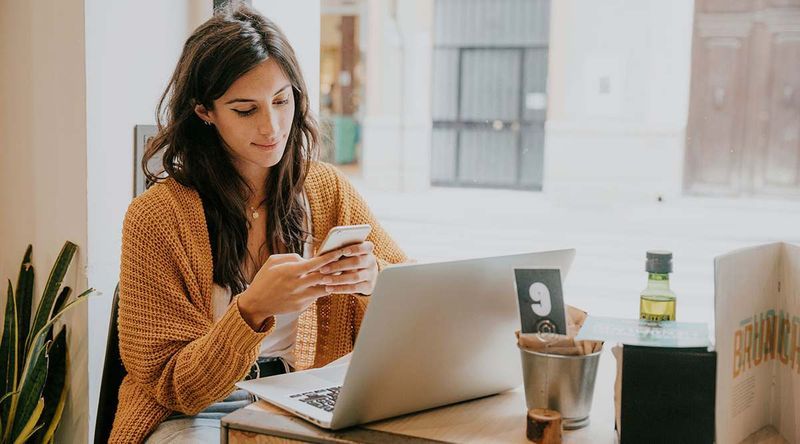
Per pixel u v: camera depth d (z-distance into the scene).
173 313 1.36
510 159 10.05
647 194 8.26
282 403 1.04
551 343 0.98
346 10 10.88
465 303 1.01
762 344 1.01
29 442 1.88
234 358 1.21
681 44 8.16
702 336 0.94
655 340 0.92
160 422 1.37
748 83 8.06
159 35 1.99
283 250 1.58
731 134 8.19
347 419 0.97
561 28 8.52
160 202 1.42
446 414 1.06
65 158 1.87
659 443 0.91
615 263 5.07
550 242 5.83
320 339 1.59
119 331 1.37
